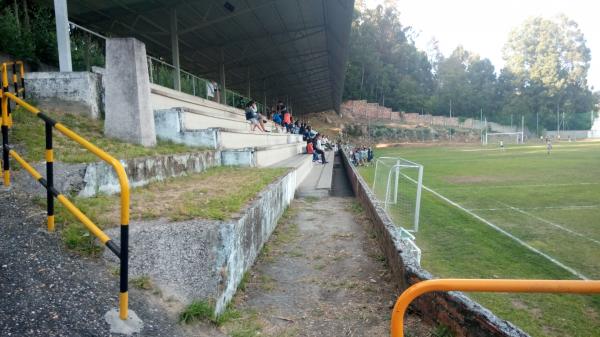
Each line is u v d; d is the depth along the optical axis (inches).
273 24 674.2
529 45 3934.5
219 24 634.2
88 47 432.8
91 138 254.7
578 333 188.7
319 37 808.3
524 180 758.5
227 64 907.4
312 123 2861.7
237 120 557.6
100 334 107.9
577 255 303.9
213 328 131.9
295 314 153.3
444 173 909.2
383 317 150.4
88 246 144.0
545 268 275.0
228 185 259.8
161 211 175.2
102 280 130.7
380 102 3880.4
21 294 113.3
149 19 563.5
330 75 1290.6
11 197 168.4
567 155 1424.7
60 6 294.8
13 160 194.5
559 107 3713.1
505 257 298.8
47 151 144.9
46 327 103.8
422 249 316.2
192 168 306.8
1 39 420.8
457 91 4202.8
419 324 141.7
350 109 3339.1
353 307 159.6
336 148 1937.7
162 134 358.3
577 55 3777.1
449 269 271.3
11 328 100.0
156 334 115.7
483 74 4466.0
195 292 137.3
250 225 191.5
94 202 180.2
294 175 426.6
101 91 305.4
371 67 3737.7
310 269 203.5
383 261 215.9
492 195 592.1
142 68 285.7
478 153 1731.1
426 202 531.2
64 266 131.8
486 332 111.9
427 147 2608.3
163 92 400.8
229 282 152.0
